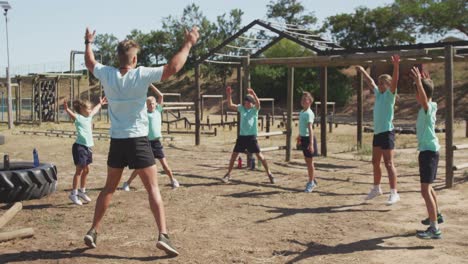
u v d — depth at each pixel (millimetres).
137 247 5625
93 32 5469
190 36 5062
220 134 24938
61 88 64312
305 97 9219
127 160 5145
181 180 10445
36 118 37594
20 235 5945
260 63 13406
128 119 5094
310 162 9234
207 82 66875
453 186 9703
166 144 19094
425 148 6020
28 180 8172
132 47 5176
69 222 6867
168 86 68562
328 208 7816
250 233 6297
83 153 7918
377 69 23125
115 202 8141
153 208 5145
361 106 16672
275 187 9711
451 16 45812
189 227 6594
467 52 12461
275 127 30031
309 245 5766
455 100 44469
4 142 18844
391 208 7770
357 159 14469
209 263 5090
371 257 5309
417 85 5980
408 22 49219
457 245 5742
